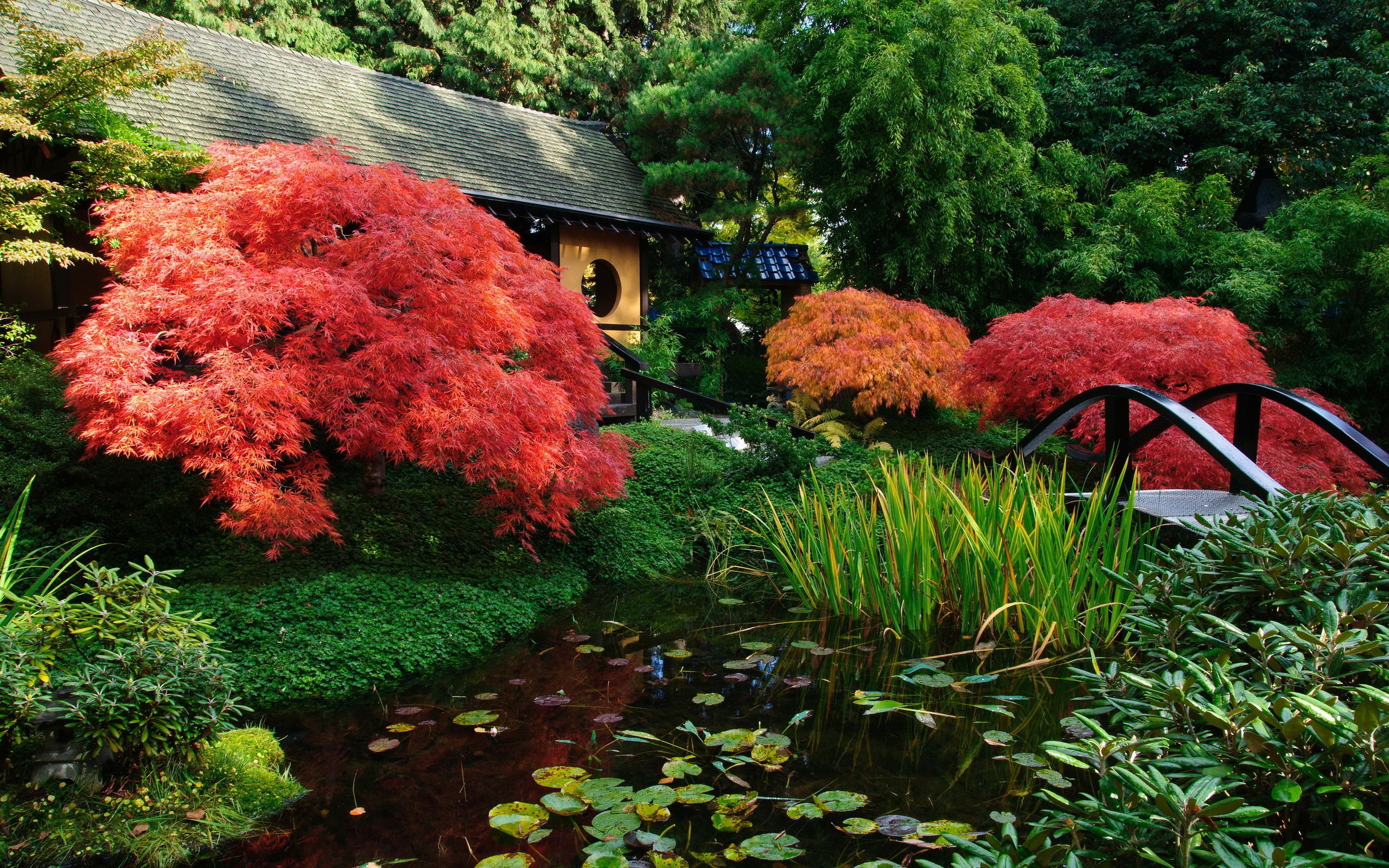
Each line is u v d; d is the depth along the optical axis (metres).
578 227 11.95
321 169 4.57
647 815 2.66
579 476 5.13
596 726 3.48
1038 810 2.65
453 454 4.56
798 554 5.53
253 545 4.96
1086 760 2.37
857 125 12.00
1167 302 7.83
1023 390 7.74
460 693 3.92
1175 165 14.41
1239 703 1.65
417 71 17.06
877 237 13.09
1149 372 6.75
